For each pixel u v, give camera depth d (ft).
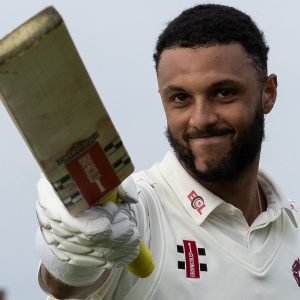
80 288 12.72
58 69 10.82
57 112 11.05
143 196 14.43
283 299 14.73
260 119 14.67
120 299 13.85
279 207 15.30
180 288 14.08
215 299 14.23
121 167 11.66
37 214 12.07
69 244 11.75
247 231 14.87
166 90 14.21
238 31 14.29
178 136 14.23
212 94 14.05
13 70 10.62
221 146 14.10
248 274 14.49
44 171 11.27
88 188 11.52
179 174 14.74
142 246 12.35
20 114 10.88
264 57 14.98
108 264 11.91
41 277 13.01
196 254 14.38
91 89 11.11
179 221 14.55
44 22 10.55
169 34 14.30
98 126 11.34
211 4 14.66
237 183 14.73
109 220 11.59
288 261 15.07
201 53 14.01
